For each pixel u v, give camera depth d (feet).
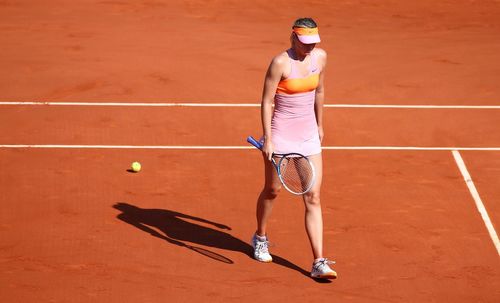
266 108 92.07
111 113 155.43
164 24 229.86
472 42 217.36
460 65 194.08
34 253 101.14
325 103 163.73
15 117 151.94
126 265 98.73
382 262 100.68
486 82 180.75
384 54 202.90
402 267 99.55
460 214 114.42
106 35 216.13
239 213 113.70
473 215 114.11
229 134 145.69
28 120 150.41
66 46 204.23
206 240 105.70
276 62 90.27
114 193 119.24
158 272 97.25
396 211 114.73
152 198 117.80
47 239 104.83
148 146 138.51
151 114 155.22
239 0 262.06
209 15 242.78
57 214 111.96
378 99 167.22
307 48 88.99
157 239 105.40
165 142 140.77
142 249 102.68
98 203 115.65
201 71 184.85
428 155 137.08
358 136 145.69
